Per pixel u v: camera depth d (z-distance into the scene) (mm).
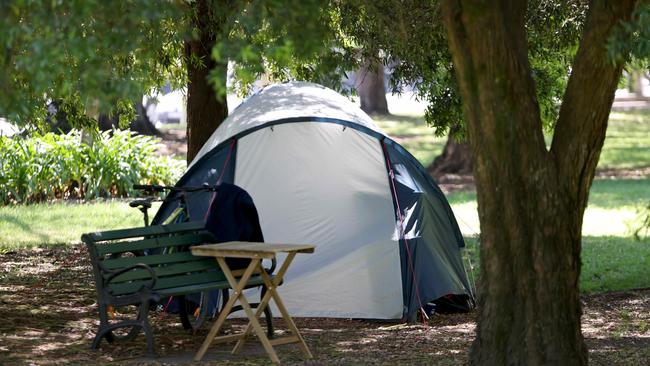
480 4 7656
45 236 20516
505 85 7816
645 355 10227
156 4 7180
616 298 14836
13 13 7027
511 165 7980
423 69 14477
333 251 13070
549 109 16016
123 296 9828
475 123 8031
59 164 25891
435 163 37688
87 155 26344
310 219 13148
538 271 8078
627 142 44750
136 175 26750
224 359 9703
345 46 14625
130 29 7207
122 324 9938
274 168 13234
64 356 9742
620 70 8062
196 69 16766
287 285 12945
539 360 8062
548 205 8023
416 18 12648
